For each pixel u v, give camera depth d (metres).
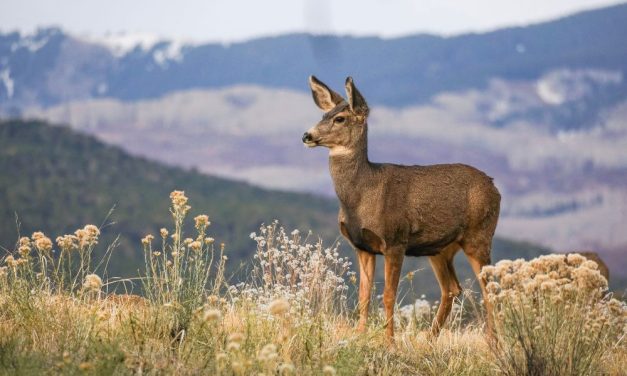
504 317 27.92
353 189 33.62
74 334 25.66
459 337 33.19
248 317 27.56
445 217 34.59
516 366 27.66
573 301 27.64
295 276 31.59
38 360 23.23
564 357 27.34
